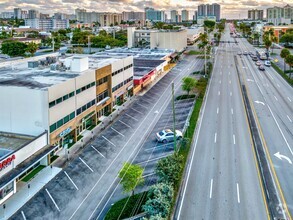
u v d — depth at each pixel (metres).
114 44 182.75
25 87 45.12
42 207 34.91
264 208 33.91
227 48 193.00
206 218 32.41
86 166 44.09
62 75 55.38
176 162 38.47
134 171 35.31
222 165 43.50
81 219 33.03
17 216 33.22
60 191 38.00
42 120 44.50
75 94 52.03
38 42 193.12
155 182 39.47
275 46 193.75
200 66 127.44
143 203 34.47
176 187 37.25
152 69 101.31
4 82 49.47
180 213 33.16
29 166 38.34
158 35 156.25
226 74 111.00
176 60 143.38
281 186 38.19
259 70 118.38
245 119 62.78
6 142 42.94
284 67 115.44
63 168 43.34
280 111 68.25
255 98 78.81
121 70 74.44
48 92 43.97
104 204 35.56
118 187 38.97
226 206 34.31
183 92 85.06
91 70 59.59
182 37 167.75
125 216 32.50
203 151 48.03
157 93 85.31
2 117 45.97
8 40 177.00
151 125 60.78
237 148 49.00
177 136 52.59
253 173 41.25
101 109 64.44
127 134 56.06
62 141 49.53
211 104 74.06
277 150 48.31
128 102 76.38
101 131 57.19
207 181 39.34
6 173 35.94
